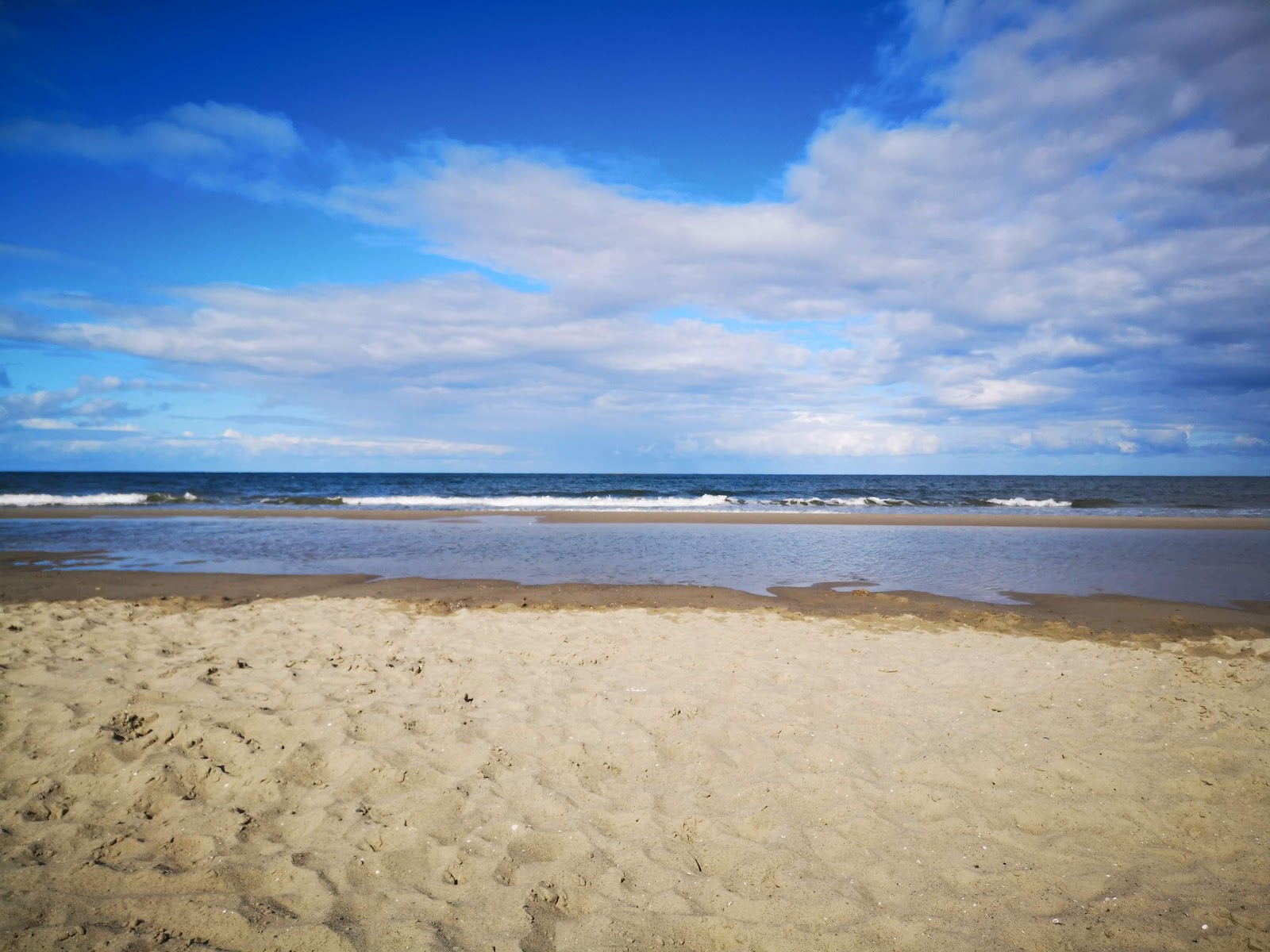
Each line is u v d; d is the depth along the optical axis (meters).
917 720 5.18
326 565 13.83
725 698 5.65
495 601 10.32
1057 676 6.22
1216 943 2.97
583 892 3.33
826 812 3.99
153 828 3.80
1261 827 3.82
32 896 3.23
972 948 2.96
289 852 3.57
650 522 24.06
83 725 4.87
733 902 3.26
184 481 58.69
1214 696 5.66
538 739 4.82
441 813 3.93
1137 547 17.72
